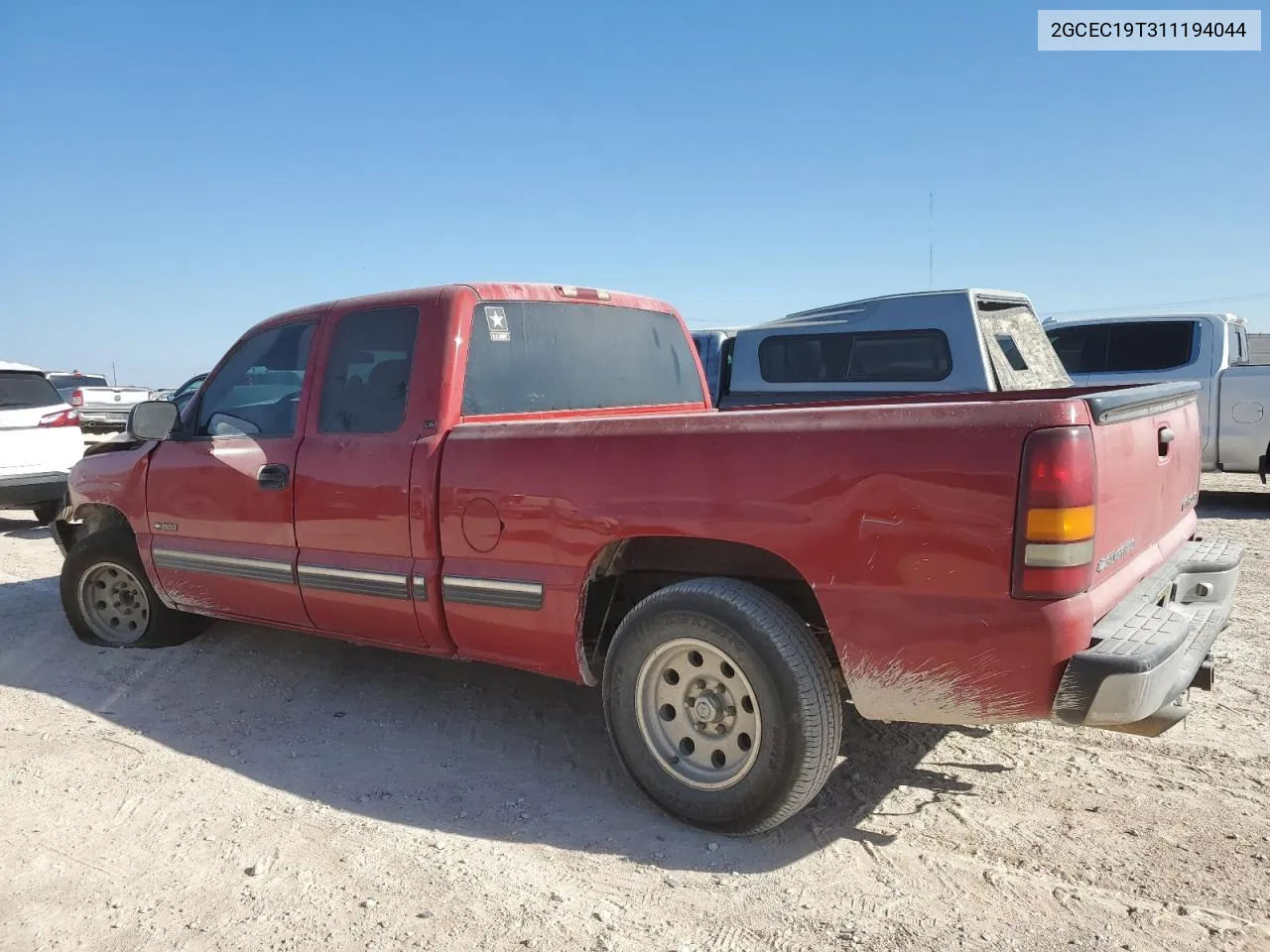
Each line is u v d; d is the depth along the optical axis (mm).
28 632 6023
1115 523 2986
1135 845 3174
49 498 10133
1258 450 10023
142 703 4738
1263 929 2699
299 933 2781
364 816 3516
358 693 4828
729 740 3291
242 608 4805
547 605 3613
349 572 4164
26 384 10203
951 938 2699
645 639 3377
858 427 2975
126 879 3090
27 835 3381
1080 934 2699
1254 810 3389
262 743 4234
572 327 4586
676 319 5277
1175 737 4043
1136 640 2803
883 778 3717
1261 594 6434
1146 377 10492
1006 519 2738
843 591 3002
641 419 3402
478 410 4070
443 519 3873
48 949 2723
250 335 4832
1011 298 8641
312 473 4301
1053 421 2709
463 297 4062
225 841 3326
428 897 2959
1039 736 4090
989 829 3307
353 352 4305
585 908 2889
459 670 5152
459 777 3854
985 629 2793
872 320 8539
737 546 3371
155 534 5098
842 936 2723
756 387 9188
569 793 3699
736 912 2857
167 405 4793
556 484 3559
